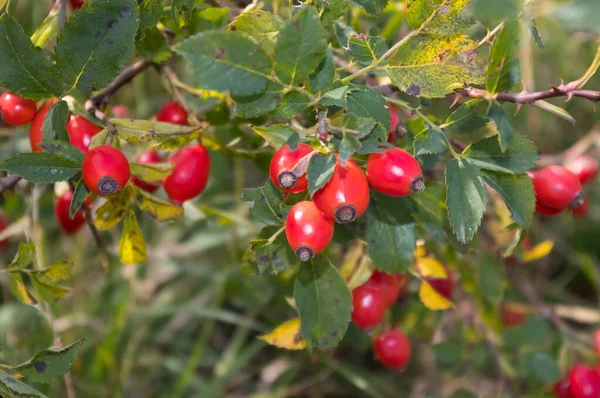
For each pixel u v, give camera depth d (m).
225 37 0.29
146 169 0.35
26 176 0.32
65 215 0.44
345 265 0.39
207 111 0.39
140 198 0.36
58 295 0.37
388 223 0.36
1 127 0.47
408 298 0.48
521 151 0.32
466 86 0.33
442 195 0.36
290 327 0.38
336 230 0.36
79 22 0.33
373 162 0.31
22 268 0.36
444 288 0.47
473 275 0.49
